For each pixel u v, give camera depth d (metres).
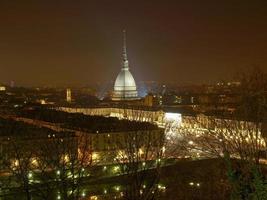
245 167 34.09
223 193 80.62
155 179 82.50
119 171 102.50
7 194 82.06
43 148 94.25
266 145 53.75
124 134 119.69
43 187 80.19
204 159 102.81
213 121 82.00
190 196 88.62
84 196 94.12
